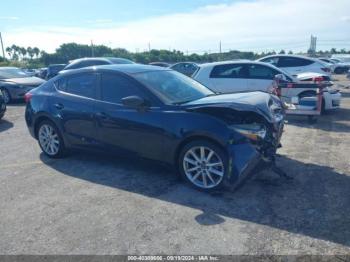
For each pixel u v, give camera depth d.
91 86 5.00
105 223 3.42
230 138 3.74
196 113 4.02
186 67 21.70
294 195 3.90
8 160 5.69
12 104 12.80
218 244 2.97
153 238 3.11
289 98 8.18
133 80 4.56
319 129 7.31
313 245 2.91
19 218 3.61
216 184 3.96
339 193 3.92
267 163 4.05
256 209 3.59
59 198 4.07
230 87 9.30
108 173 4.85
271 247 2.90
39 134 5.73
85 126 4.98
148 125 4.28
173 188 4.22
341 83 18.95
